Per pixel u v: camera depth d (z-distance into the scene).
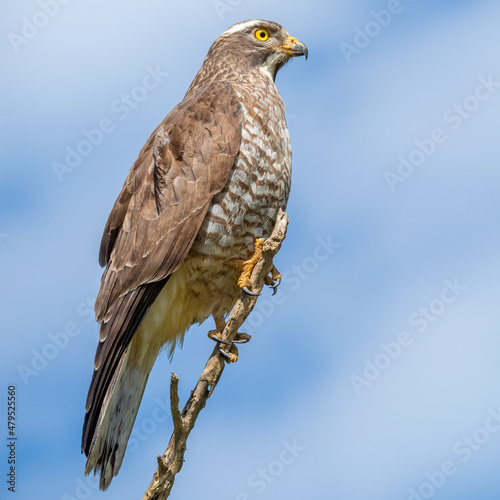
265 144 11.22
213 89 11.61
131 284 10.79
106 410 10.02
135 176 11.39
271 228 11.41
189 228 10.78
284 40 13.17
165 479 8.62
